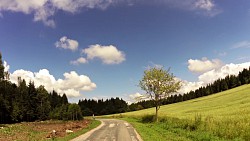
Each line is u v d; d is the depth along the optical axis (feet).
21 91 314.14
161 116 182.09
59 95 481.87
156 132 112.06
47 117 326.24
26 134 115.65
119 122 200.54
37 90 327.47
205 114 152.76
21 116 295.89
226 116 115.24
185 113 197.26
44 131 132.67
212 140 77.15
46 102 330.54
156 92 184.65
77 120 260.62
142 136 95.86
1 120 273.95
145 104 600.80
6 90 291.17
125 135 101.50
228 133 80.64
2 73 237.45
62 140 89.10
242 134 76.59
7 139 96.58
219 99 281.33
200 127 101.30
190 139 86.43
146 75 186.70
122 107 649.61
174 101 622.13
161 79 184.65
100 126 159.53
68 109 271.08
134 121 211.20
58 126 172.04
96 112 648.79
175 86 185.88
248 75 549.95
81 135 106.22
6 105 273.54
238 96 259.60
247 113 128.16
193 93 626.64
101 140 87.10
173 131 112.68
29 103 315.37
